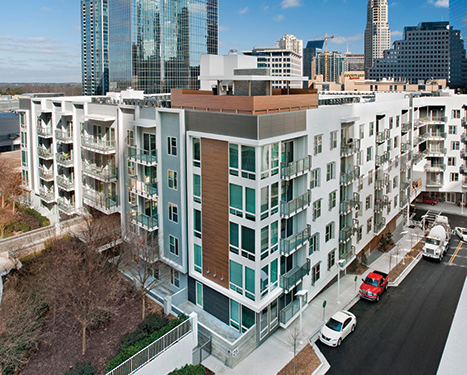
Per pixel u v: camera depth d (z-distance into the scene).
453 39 164.62
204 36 140.62
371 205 37.31
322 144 28.25
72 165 38.69
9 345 21.73
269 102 23.80
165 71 131.75
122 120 31.25
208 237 26.28
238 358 23.52
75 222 37.19
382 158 37.81
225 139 23.52
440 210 53.47
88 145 34.81
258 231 23.05
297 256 27.64
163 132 27.81
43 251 34.75
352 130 32.59
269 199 23.61
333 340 25.02
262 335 25.11
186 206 27.39
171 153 27.48
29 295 27.34
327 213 30.09
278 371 22.89
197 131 25.56
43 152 41.28
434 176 55.09
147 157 28.28
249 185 22.92
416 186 51.56
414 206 54.44
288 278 25.44
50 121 41.59
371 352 24.69
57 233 37.91
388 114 39.22
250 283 24.17
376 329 27.08
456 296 31.42
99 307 25.06
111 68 134.75
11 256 33.59
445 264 37.56
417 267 36.91
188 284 29.00
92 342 24.66
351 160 32.91
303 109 26.64
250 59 37.88
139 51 126.00
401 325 27.53
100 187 36.44
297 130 25.34
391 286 33.22
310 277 28.91
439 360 23.86
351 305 30.17
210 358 24.06
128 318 27.08
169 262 28.98
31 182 45.53
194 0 135.25
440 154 53.41
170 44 131.62
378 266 36.72
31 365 22.83
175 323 24.50
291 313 27.03
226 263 25.45
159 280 30.88
